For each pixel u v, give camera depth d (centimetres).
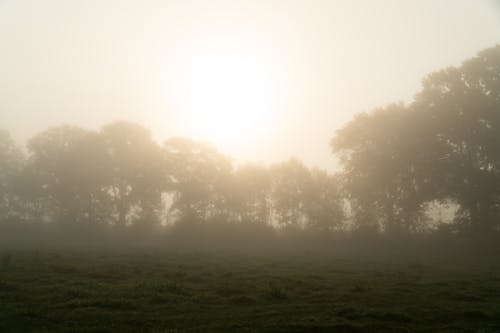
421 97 6250
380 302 1764
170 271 2583
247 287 2036
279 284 2150
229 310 1569
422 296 1900
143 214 7625
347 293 1925
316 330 1330
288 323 1377
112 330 1302
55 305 1584
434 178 5850
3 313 1455
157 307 1589
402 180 6316
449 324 1430
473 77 5912
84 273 2423
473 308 1669
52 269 2534
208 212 7725
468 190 5659
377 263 3647
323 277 2498
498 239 5544
